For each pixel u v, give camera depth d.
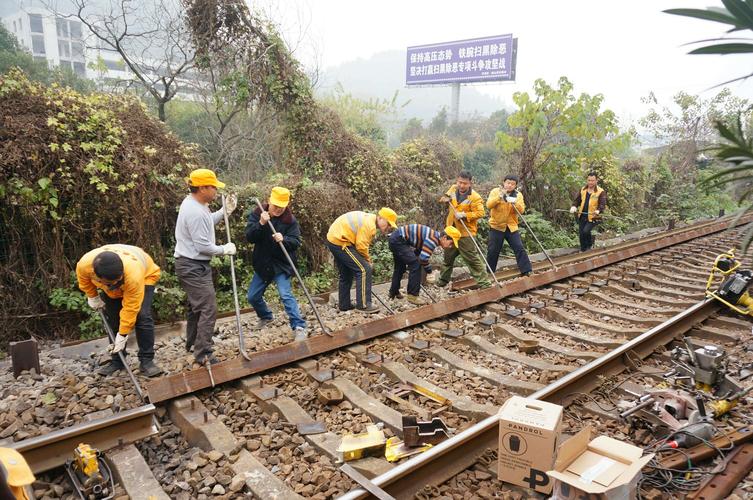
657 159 20.30
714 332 5.90
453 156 13.40
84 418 3.73
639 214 17.33
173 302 6.91
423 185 11.86
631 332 5.71
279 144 10.69
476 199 7.58
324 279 8.62
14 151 6.00
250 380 4.32
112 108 7.20
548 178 13.72
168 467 3.33
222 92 10.25
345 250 6.14
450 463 3.30
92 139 6.70
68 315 6.48
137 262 4.12
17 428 3.52
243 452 3.37
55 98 6.57
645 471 3.30
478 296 6.72
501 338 5.70
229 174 10.62
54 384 4.20
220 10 9.80
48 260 6.35
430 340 5.42
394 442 3.52
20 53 15.68
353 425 3.80
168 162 7.36
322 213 8.95
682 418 3.79
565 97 13.20
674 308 6.82
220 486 3.05
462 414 3.98
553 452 2.99
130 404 3.93
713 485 3.19
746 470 3.39
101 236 6.77
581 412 4.14
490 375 4.64
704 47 1.64
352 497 2.81
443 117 28.59
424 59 26.56
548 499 2.88
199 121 11.27
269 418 3.88
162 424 3.80
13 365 4.45
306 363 4.73
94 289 4.31
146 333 4.56
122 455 3.29
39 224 6.17
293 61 10.45
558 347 5.36
